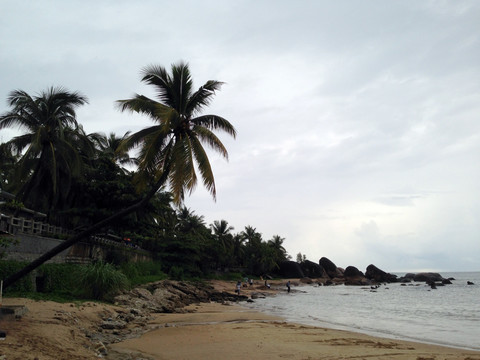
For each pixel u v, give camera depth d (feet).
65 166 91.45
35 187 94.48
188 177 49.49
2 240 51.06
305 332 55.31
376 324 74.23
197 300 122.42
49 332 38.04
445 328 69.05
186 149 50.47
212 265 260.83
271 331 55.72
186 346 43.19
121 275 74.23
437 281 355.56
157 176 56.08
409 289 246.88
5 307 41.93
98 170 106.52
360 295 181.06
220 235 282.77
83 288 69.82
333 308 109.91
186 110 56.39
